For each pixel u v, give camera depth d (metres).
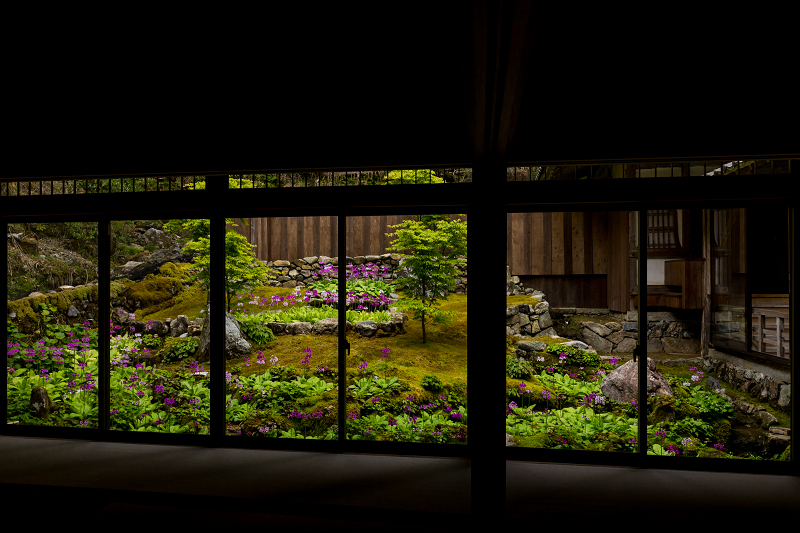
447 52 3.43
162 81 3.64
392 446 3.75
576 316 4.54
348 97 3.58
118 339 5.06
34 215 4.33
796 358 3.42
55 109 3.70
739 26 3.12
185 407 4.47
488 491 2.56
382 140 3.57
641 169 4.50
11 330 4.58
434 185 3.78
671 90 3.25
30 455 3.72
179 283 5.88
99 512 2.88
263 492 3.04
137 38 3.59
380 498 2.96
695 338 5.01
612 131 3.33
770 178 3.42
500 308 2.63
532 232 4.59
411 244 4.54
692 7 3.16
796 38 3.05
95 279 4.64
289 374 4.79
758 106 3.14
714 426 4.04
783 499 2.96
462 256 4.61
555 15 3.30
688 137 3.24
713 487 3.13
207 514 2.86
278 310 5.77
